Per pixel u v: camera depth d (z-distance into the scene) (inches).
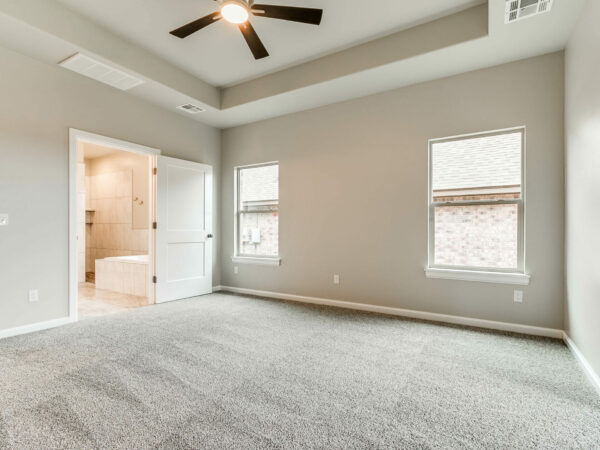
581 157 91.8
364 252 153.2
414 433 61.8
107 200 272.8
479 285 128.1
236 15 92.2
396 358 96.9
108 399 72.7
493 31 103.3
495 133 127.6
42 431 61.1
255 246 193.3
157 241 165.2
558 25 99.7
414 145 141.0
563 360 95.6
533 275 118.5
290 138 176.4
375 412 68.7
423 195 138.9
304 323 131.6
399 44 121.3
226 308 156.2
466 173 132.7
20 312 116.8
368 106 152.3
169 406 70.1
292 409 69.5
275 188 185.8
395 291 145.4
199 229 186.7
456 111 132.3
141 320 135.5
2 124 112.5
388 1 104.7
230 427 63.0
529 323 119.6
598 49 77.6
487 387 79.7
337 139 160.7
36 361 93.1
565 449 57.7
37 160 121.1
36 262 120.9
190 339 112.5
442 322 133.1
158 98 156.1
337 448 57.3
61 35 107.0
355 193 155.4
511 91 122.2
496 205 127.5
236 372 87.0
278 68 149.1
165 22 115.7
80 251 244.7
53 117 125.6
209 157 196.9
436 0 104.7
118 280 204.8
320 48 132.5
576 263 97.7
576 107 97.0
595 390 78.1
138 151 158.1
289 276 176.6
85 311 151.3
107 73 131.1
